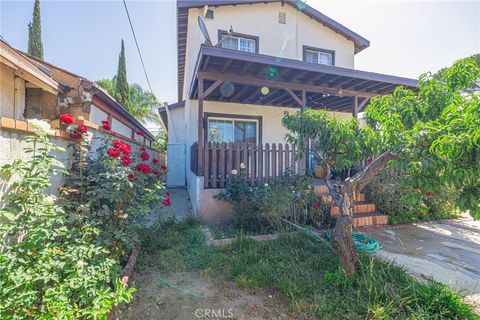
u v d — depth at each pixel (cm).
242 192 474
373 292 238
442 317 212
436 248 377
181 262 321
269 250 344
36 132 210
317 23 917
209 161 526
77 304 193
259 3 842
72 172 307
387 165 254
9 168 193
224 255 338
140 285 276
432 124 210
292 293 241
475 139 153
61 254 204
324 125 297
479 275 293
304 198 465
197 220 482
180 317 227
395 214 533
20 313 164
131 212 306
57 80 473
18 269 170
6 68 384
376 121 329
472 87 264
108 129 425
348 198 273
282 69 535
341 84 635
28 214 197
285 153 555
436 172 192
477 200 173
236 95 729
